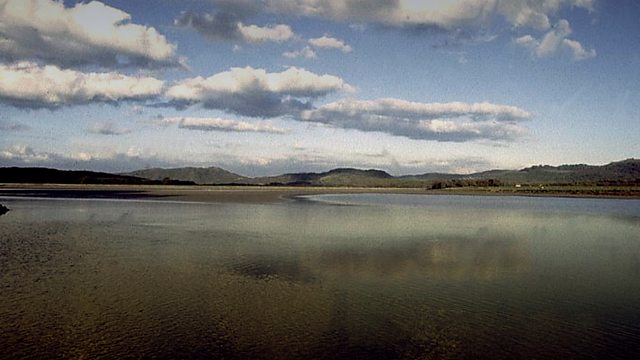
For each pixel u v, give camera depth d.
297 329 13.39
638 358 11.72
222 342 12.38
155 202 68.31
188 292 17.02
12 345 12.06
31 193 98.56
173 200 74.75
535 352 12.06
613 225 41.56
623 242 30.86
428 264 22.52
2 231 32.62
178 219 42.41
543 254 25.94
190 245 27.23
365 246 27.58
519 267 22.27
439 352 11.99
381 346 12.28
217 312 14.78
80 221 39.75
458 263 22.88
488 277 20.06
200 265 21.67
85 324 13.57
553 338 13.00
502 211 58.06
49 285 17.70
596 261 24.06
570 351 12.12
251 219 43.03
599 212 56.94
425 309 15.38
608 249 27.88
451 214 52.28
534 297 17.03
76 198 78.12
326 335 12.98
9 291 16.83
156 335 12.80
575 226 40.53
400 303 16.03
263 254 24.61
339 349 12.05
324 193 128.38
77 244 27.14
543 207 66.88
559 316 14.88
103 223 38.34
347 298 16.53
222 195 98.00
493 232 35.41
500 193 131.25
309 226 37.66
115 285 17.84
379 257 24.08
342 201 81.44
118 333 12.91
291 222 40.69
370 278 19.50
